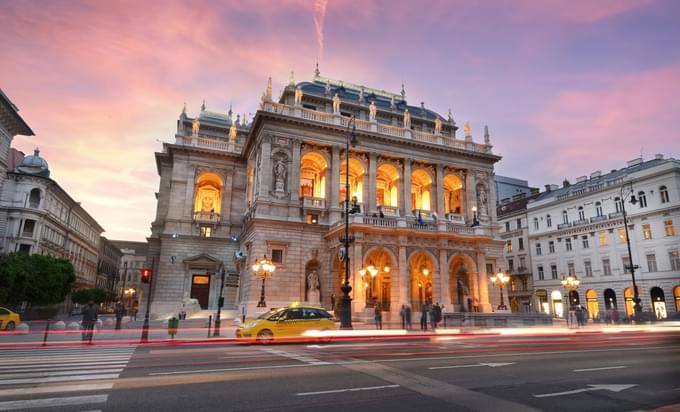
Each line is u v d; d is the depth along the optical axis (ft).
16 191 204.74
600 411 28.68
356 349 63.67
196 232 177.47
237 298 168.35
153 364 47.60
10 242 197.88
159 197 190.70
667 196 176.65
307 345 70.49
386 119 199.82
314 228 155.12
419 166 185.78
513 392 34.09
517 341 79.87
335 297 139.95
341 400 30.96
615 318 152.97
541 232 231.30
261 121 160.35
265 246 147.13
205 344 73.26
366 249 138.62
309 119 165.17
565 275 215.72
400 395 32.68
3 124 153.38
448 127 216.54
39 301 162.20
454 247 151.74
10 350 63.16
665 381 38.86
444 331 106.01
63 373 41.42
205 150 183.83
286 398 31.42
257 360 50.88
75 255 275.39
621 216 192.44
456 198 198.70
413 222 157.38
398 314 135.95
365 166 173.58
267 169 155.22
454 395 32.83
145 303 174.70
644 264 182.09
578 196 213.66
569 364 48.37
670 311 170.19
